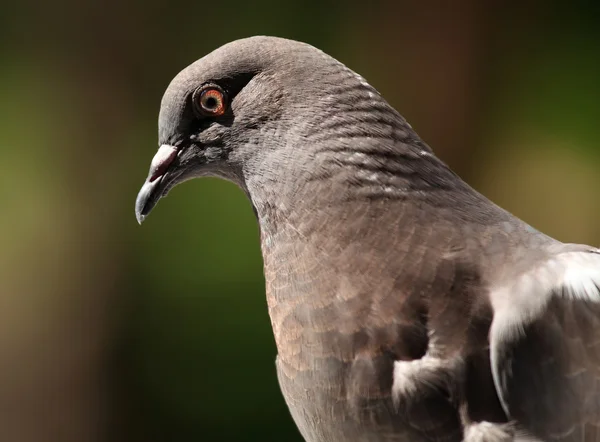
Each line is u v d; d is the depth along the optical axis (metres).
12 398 14.00
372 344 4.98
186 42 14.88
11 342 14.05
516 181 14.83
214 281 13.52
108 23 14.84
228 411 13.20
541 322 4.86
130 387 13.91
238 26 14.69
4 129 14.41
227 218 13.61
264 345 13.22
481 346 4.90
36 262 14.14
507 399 4.87
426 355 4.93
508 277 4.99
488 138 14.93
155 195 5.92
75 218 14.27
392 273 5.02
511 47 14.76
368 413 5.02
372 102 5.45
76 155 14.52
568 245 5.22
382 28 14.62
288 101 5.54
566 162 14.58
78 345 14.03
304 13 14.52
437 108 14.77
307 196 5.32
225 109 5.76
